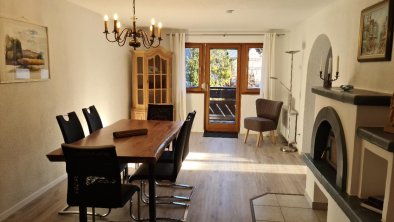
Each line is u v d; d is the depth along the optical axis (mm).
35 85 3393
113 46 5641
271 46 6438
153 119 4488
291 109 5840
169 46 6680
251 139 6367
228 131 7035
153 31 3156
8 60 2951
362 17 2859
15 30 3029
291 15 4715
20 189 3195
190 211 3203
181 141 2912
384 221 1869
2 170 2941
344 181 2402
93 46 4809
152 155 2426
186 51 6797
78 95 4375
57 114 3844
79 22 4332
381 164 2191
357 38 3029
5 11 2906
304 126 5074
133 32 3223
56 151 2521
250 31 6559
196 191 3709
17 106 3121
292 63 5832
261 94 6621
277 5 3996
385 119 2207
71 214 3092
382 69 2508
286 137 6102
